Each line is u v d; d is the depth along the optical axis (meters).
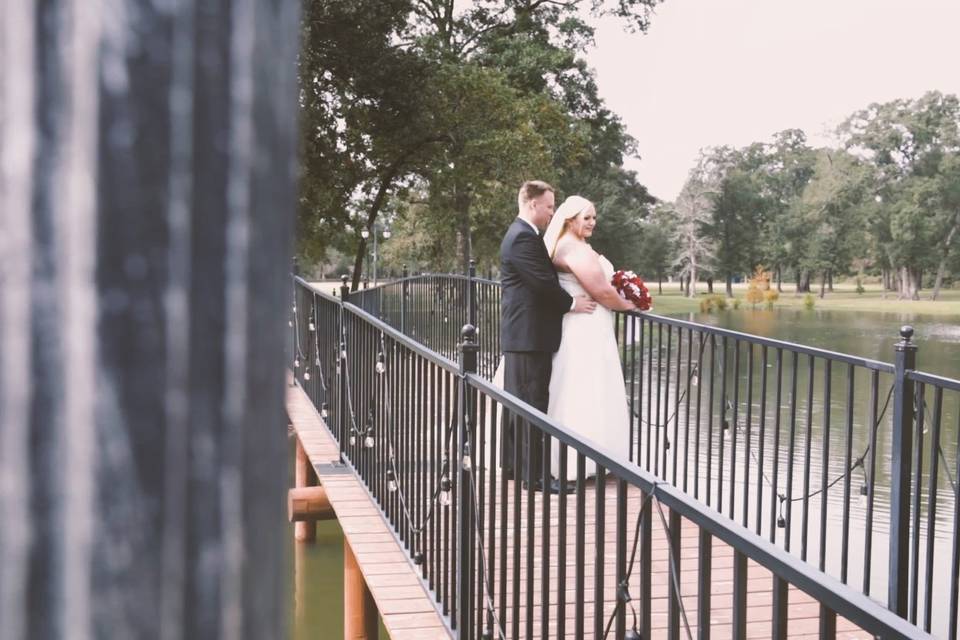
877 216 84.62
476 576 3.78
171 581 0.21
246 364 0.22
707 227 94.25
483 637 3.44
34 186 0.21
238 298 0.22
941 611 5.54
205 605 0.22
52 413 0.21
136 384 0.21
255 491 0.22
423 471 4.53
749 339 5.22
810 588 1.42
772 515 4.98
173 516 0.21
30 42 0.21
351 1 27.06
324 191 30.77
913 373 4.07
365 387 6.11
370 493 5.96
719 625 4.05
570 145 35.34
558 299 6.09
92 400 0.21
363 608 6.29
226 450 0.22
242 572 0.22
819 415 13.07
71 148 0.21
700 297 92.94
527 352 6.12
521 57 35.84
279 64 0.23
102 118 0.21
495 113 30.86
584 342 6.21
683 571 4.75
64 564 0.20
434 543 4.36
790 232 91.94
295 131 0.24
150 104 0.21
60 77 0.21
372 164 32.69
